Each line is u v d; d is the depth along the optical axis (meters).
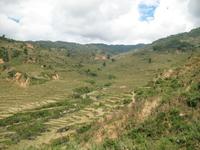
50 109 146.50
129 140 29.61
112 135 36.41
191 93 34.22
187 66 50.88
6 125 132.00
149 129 31.25
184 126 29.02
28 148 42.25
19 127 118.44
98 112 116.75
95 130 44.81
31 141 93.12
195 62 49.78
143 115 36.78
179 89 38.94
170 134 29.03
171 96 36.88
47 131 106.00
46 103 165.00
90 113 119.94
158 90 44.91
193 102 32.16
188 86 37.84
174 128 29.66
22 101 170.88
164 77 58.12
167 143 26.11
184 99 33.62
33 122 123.25
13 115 141.00
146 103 38.97
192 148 24.39
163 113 32.81
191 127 27.80
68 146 36.78
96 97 170.00
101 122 48.53
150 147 26.47
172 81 46.88
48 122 119.12
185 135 26.77
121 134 34.09
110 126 39.41
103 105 129.25
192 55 58.47
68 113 133.75
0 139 102.88
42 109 150.38
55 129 106.31
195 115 30.25
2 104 163.12
